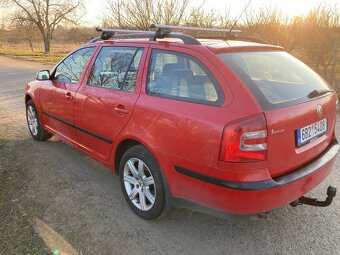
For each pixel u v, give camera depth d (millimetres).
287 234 3232
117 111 3512
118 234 3219
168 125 2969
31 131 5797
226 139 2562
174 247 3053
